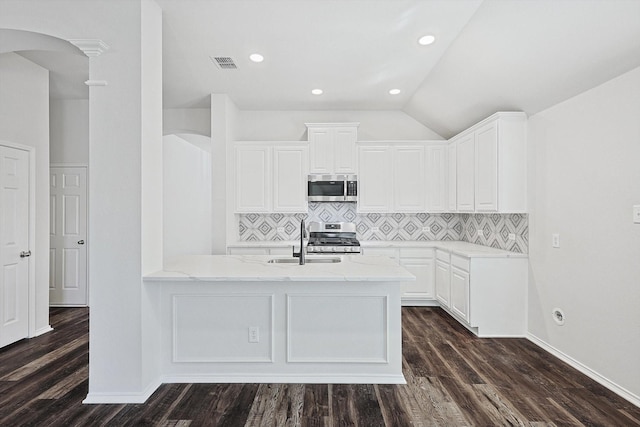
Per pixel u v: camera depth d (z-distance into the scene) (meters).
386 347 2.67
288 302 2.66
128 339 2.39
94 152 2.39
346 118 5.31
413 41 3.17
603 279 2.64
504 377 2.77
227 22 2.84
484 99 3.81
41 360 3.08
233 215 4.94
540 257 3.41
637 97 2.35
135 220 2.39
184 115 5.12
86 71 3.91
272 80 4.08
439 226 5.34
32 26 2.38
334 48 3.29
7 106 3.43
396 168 5.00
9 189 3.45
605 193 2.62
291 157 4.96
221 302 2.67
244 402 2.39
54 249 4.78
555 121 3.18
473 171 4.19
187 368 2.68
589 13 2.24
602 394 2.51
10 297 3.46
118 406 2.35
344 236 5.16
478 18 2.77
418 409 2.32
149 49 2.49
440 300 4.59
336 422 2.18
